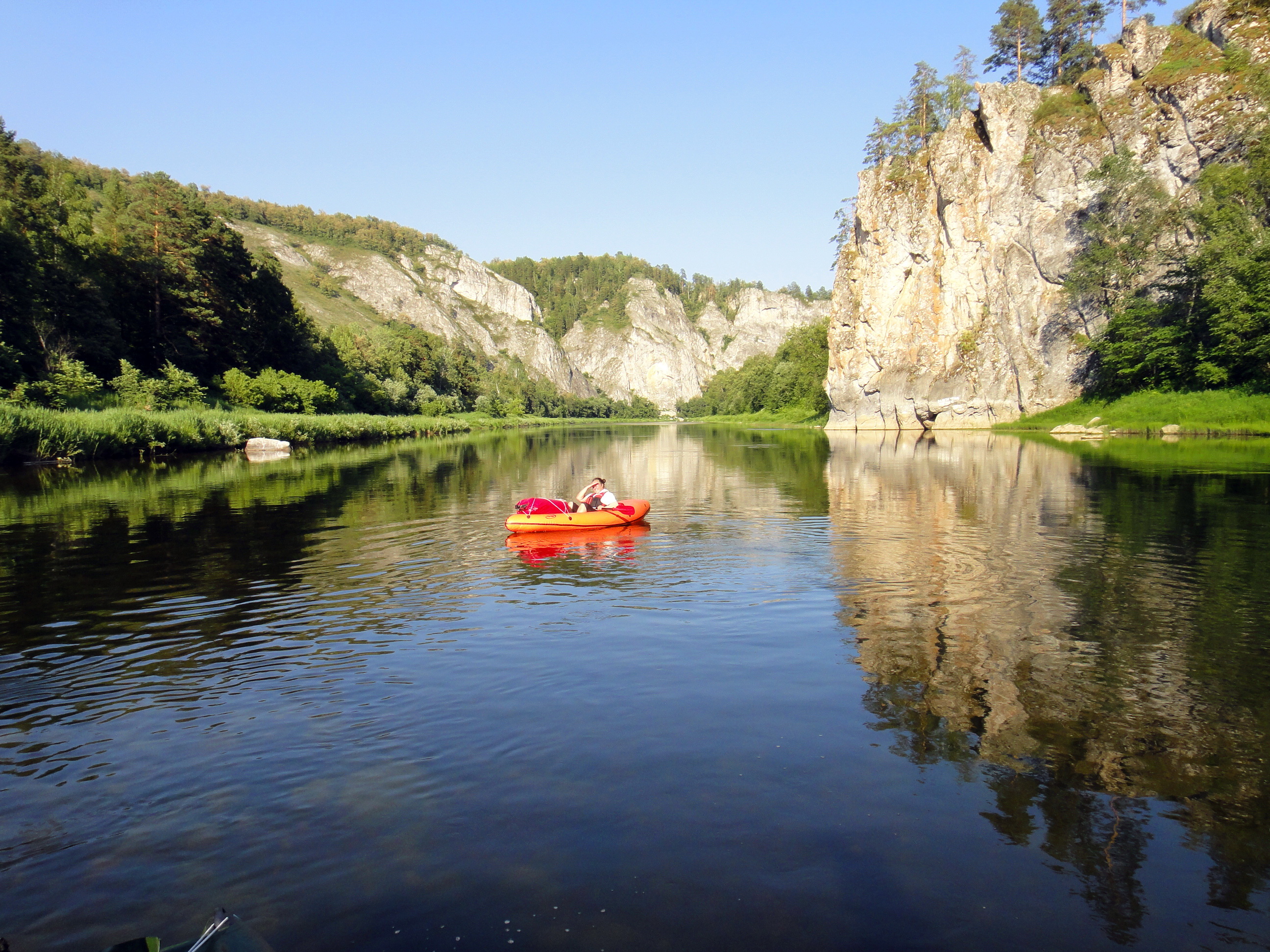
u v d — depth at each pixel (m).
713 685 6.59
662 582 10.57
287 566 11.87
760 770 5.02
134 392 47.66
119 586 10.65
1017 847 4.13
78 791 4.99
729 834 4.26
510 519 14.61
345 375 81.56
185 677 7.09
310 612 9.25
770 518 16.27
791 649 7.54
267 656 7.66
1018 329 59.19
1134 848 4.12
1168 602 8.91
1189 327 48.53
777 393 106.38
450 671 7.08
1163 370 49.75
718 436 65.88
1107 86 57.50
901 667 6.95
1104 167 53.41
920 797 4.65
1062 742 5.39
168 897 3.88
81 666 7.44
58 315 50.25
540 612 9.12
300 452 44.19
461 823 4.45
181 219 63.34
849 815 4.45
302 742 5.63
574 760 5.22
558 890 3.80
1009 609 8.76
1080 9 66.19
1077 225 56.59
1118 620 8.23
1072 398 56.78
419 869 4.01
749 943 3.39
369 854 4.18
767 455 37.22
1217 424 43.28
